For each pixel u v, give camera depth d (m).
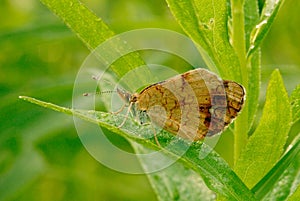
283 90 0.23
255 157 0.23
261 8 0.24
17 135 0.32
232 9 0.23
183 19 0.23
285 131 0.23
